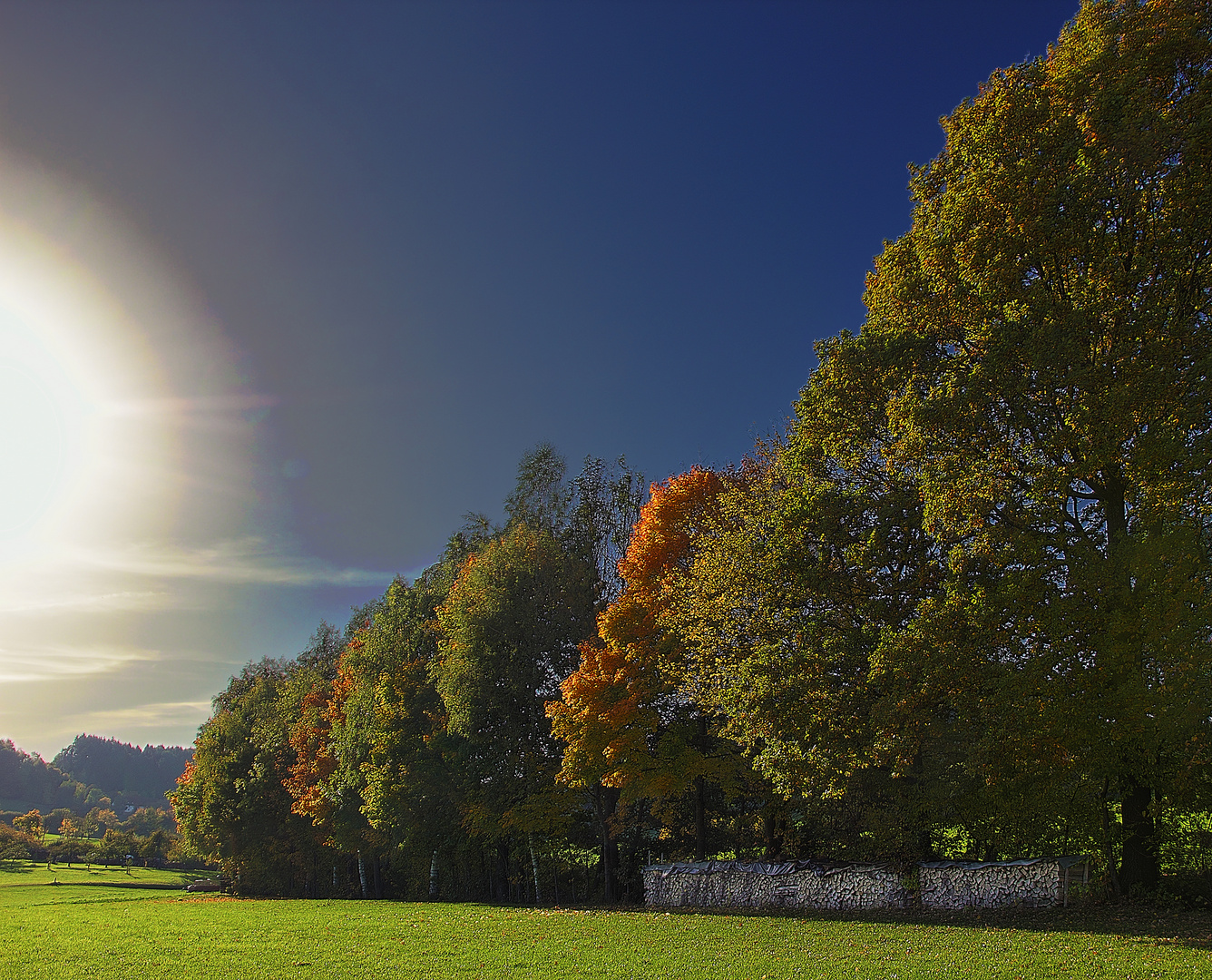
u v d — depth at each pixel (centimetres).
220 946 2386
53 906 4859
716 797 3744
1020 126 2114
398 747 4681
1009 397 2011
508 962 1842
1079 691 1911
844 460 2475
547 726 4053
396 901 4466
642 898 3878
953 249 2208
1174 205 1988
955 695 2023
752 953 1759
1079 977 1326
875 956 1628
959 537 2158
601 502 4741
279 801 7112
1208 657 1731
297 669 8369
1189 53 2019
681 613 2822
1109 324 2005
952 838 2789
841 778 2328
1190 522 1877
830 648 2247
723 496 3012
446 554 5459
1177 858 2180
